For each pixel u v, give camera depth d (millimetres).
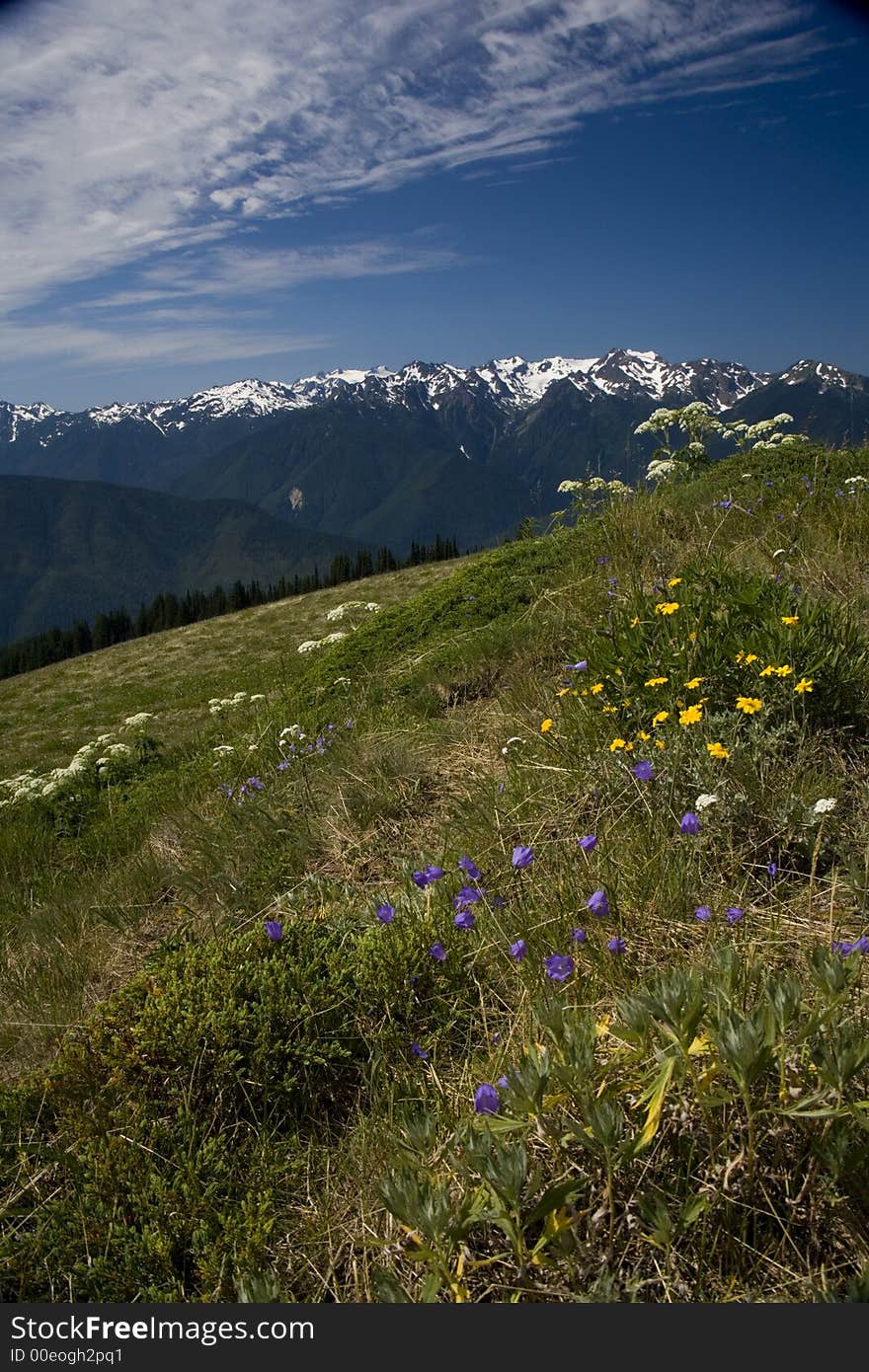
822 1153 1511
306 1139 2256
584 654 4262
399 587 45406
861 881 2414
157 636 48000
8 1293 1938
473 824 3400
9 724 33344
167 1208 2008
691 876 2600
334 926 2959
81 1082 2473
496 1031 2312
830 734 3178
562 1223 1492
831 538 5320
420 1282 1693
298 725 6145
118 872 4934
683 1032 1573
